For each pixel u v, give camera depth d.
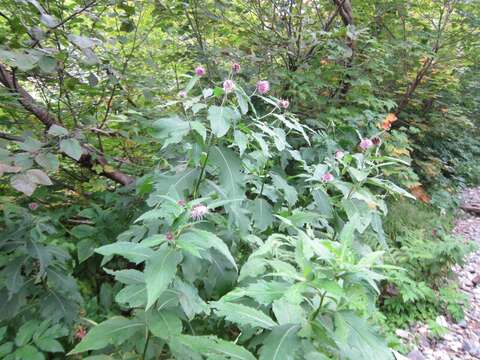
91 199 2.94
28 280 1.72
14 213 1.95
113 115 2.68
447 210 5.75
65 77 2.47
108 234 2.34
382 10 4.82
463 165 7.21
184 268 1.33
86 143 2.46
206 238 1.12
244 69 3.72
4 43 1.97
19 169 1.51
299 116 3.84
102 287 2.20
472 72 6.59
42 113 2.37
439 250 3.39
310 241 1.05
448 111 6.32
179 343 1.10
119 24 3.02
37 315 1.71
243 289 1.11
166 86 3.21
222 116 1.45
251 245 1.85
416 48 4.78
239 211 1.72
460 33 5.09
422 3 5.13
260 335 1.22
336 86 4.02
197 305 1.23
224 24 3.90
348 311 1.07
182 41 3.78
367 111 3.92
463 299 3.26
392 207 4.27
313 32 3.64
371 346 0.98
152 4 2.86
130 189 2.44
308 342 1.06
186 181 1.67
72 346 1.77
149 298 0.95
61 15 2.24
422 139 6.43
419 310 3.17
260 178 2.03
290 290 0.95
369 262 1.05
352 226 1.14
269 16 3.97
